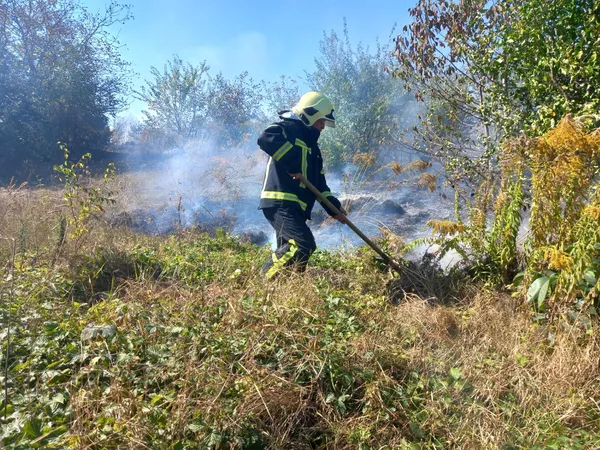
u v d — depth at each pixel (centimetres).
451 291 412
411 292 425
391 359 296
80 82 1666
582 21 516
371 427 250
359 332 316
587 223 319
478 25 609
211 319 313
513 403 269
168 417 227
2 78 1570
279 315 302
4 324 296
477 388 277
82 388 242
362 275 440
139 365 264
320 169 462
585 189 344
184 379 248
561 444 238
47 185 1231
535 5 527
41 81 1611
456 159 665
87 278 422
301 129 447
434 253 456
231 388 246
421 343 319
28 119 1625
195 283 419
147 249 506
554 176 342
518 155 368
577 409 260
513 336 324
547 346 312
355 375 277
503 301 373
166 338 286
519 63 577
